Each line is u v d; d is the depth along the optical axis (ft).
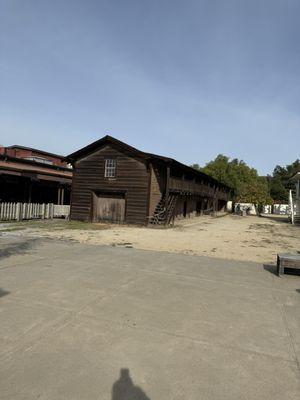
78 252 33.81
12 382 10.81
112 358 12.59
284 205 183.93
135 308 18.01
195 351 13.42
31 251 33.47
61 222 71.72
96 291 20.67
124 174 74.69
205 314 17.57
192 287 22.50
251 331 15.60
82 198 78.89
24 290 20.34
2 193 82.07
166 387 10.89
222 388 10.96
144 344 13.85
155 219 73.77
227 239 53.26
